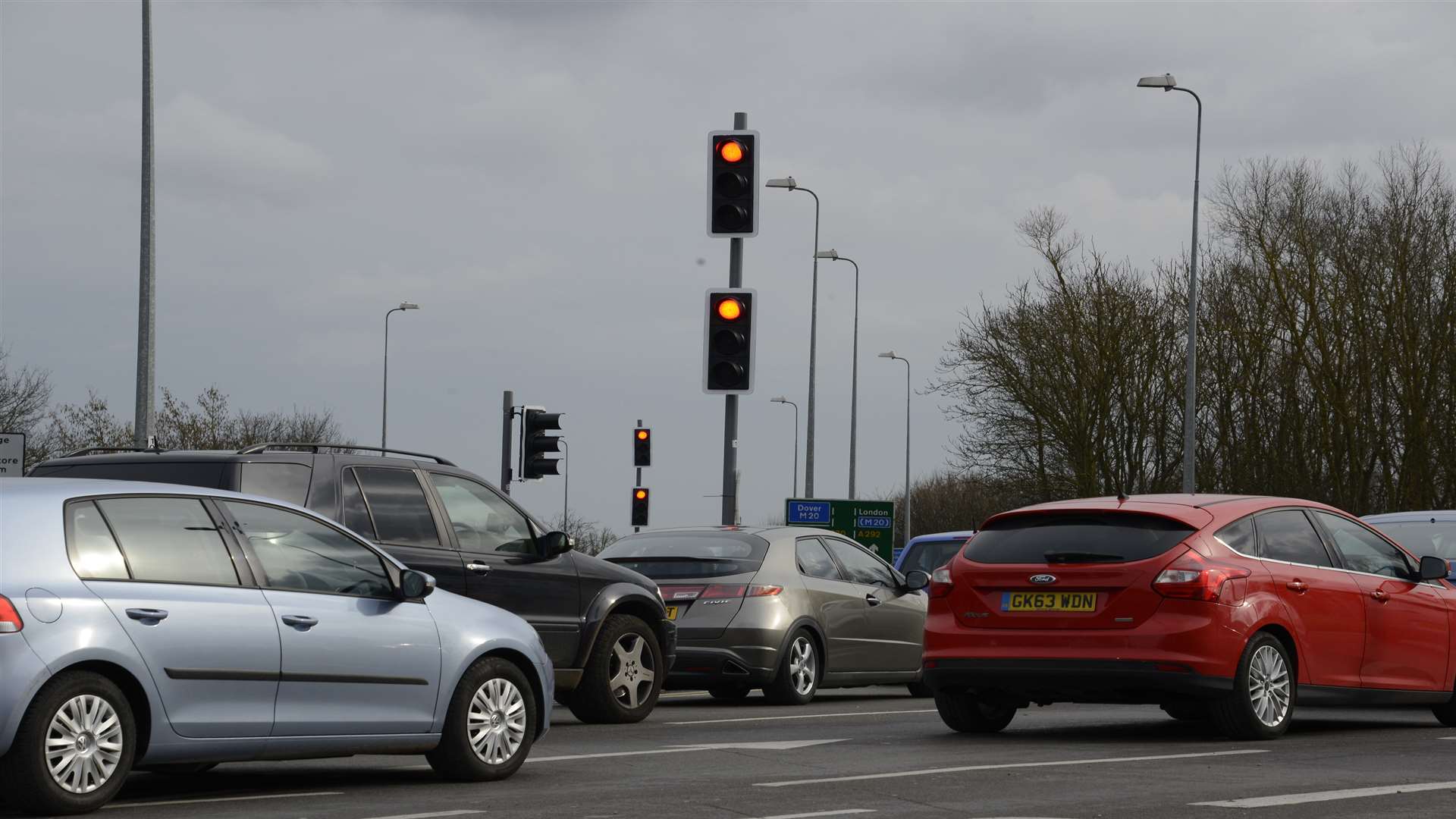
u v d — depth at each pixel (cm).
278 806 906
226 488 1188
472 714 1038
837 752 1187
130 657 875
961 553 1348
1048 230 5609
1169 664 1234
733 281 2038
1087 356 5472
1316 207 4903
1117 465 5466
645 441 3009
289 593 961
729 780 1019
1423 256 4628
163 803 918
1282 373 4925
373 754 1026
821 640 1775
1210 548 1270
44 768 837
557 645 1395
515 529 1388
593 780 1031
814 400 5028
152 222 2662
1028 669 1275
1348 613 1352
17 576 850
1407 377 4603
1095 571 1267
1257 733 1273
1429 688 1425
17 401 5119
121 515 906
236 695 922
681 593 1700
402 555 1273
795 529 1823
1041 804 902
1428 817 844
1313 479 4853
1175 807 888
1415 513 1850
